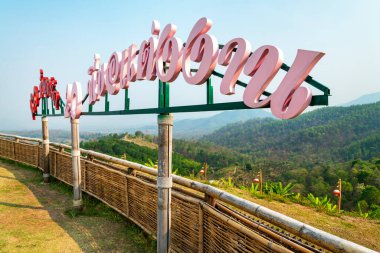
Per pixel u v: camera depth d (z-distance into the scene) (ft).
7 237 15.87
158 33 11.12
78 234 16.49
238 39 7.36
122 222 18.07
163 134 11.49
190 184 12.25
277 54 6.33
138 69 11.80
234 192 24.25
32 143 33.55
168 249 12.00
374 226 17.72
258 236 8.45
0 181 27.78
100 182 20.49
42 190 25.57
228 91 7.57
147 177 15.92
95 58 16.85
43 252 14.37
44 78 26.40
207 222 11.12
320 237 6.99
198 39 8.63
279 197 23.56
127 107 13.41
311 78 5.98
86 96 18.69
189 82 9.05
